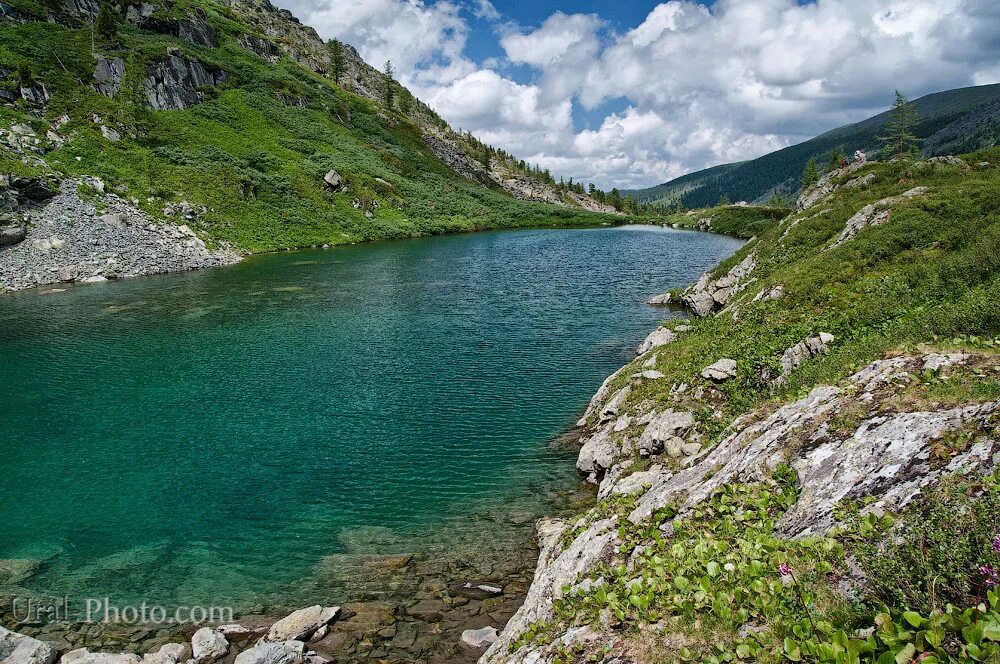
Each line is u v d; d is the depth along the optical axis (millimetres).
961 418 7770
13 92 81688
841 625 6117
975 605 5441
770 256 38156
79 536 16234
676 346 24781
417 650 11555
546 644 8438
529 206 153875
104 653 11695
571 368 29547
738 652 6348
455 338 35656
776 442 9977
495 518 16547
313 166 109938
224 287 53844
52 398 26125
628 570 9102
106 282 55969
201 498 18031
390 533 16000
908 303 18094
